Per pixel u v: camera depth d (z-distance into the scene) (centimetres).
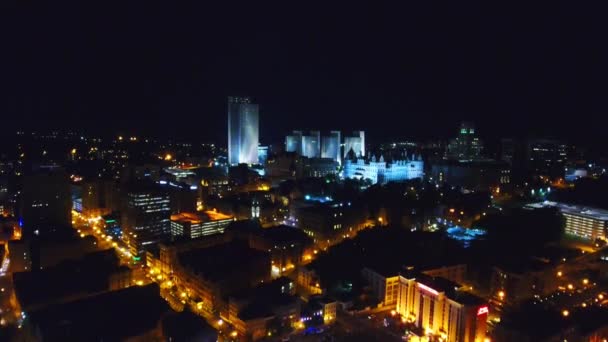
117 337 18738
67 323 19650
